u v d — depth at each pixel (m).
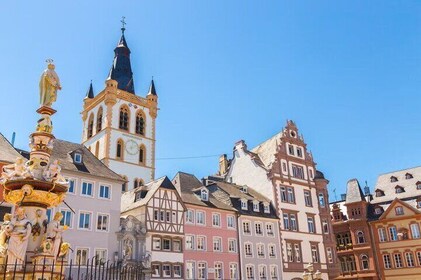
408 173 72.94
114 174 45.19
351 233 69.81
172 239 45.41
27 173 14.58
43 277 12.27
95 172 42.94
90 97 78.81
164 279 42.88
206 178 62.16
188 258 46.31
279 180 61.84
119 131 69.88
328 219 65.38
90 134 74.50
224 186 58.91
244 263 51.88
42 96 16.53
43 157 15.66
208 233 49.72
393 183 73.62
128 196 50.31
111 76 79.38
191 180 55.34
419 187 69.75
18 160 15.04
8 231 13.82
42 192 14.74
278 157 63.56
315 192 66.19
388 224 67.00
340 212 73.38
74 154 43.12
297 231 60.41
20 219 14.23
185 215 48.16
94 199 41.22
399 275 63.69
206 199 52.25
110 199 42.44
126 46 84.06
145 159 72.06
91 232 39.81
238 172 67.50
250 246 53.66
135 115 73.69
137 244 42.19
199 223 49.38
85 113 77.12
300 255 59.03
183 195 50.31
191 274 46.06
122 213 46.84
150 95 77.38
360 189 72.25
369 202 73.12
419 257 62.84
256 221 55.88
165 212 45.91
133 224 42.78
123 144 69.50
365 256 67.50
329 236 64.25
